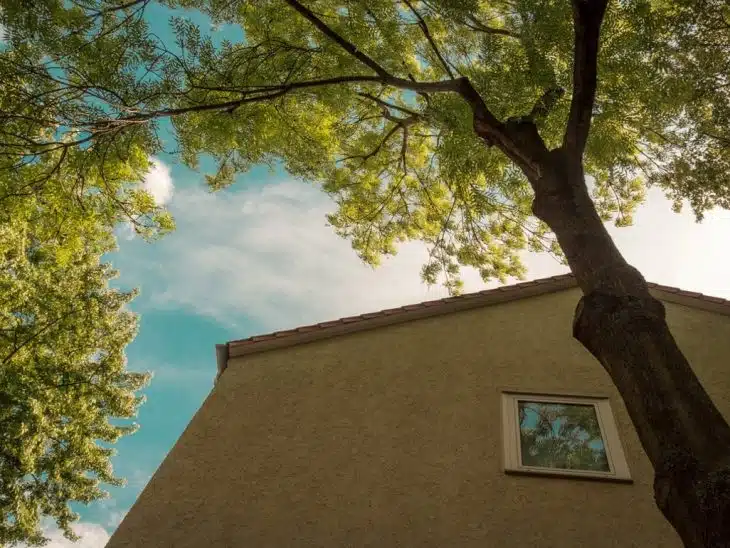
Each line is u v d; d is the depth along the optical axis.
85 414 14.16
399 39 6.81
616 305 3.29
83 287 14.54
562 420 5.73
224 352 6.62
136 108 5.61
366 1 6.23
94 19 5.59
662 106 5.47
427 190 9.96
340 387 6.11
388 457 5.32
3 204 6.59
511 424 5.62
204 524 4.70
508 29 6.43
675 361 2.96
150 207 7.54
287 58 6.96
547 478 5.05
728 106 5.48
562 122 6.11
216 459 5.26
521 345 6.64
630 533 4.57
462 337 6.79
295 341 6.70
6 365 13.13
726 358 6.43
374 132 9.51
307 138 8.00
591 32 4.42
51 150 5.92
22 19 5.14
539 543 4.54
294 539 4.62
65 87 5.38
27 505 13.28
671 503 2.53
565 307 7.16
